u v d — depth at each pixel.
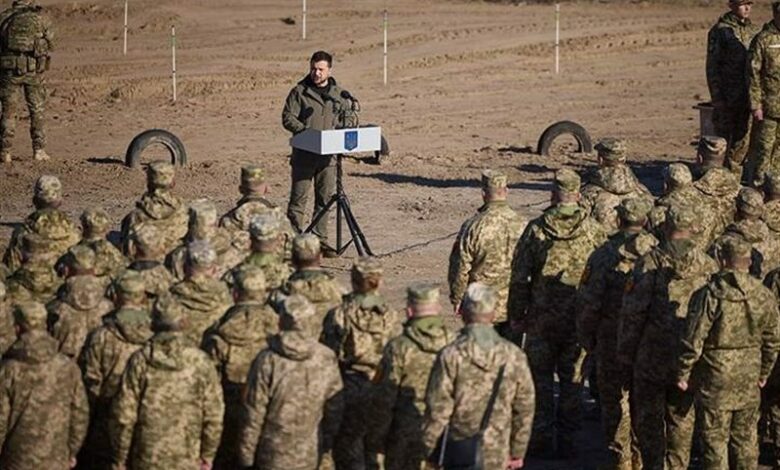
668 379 29.80
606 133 78.50
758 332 28.89
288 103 48.25
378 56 97.75
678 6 118.38
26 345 25.72
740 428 29.50
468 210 58.12
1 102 66.19
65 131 75.50
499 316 33.88
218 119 79.75
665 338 29.66
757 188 50.50
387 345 26.73
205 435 25.89
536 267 32.66
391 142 74.75
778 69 53.69
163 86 87.38
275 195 59.94
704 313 28.52
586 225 32.59
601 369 31.41
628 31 107.44
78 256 28.50
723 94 56.25
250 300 27.12
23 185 61.47
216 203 58.06
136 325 26.59
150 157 68.75
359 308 27.52
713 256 32.03
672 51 102.88
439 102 86.44
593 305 30.98
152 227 30.22
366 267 27.64
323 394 25.80
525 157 70.69
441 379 25.36
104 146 71.81
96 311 28.42
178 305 25.91
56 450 25.89
